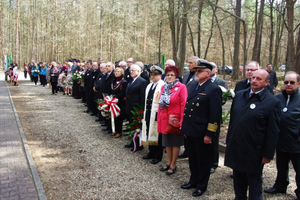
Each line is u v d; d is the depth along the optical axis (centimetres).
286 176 374
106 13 3938
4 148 534
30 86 1791
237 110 310
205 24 2356
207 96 352
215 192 382
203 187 371
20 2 4084
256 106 293
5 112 903
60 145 584
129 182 411
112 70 714
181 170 461
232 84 1745
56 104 1105
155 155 496
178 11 1488
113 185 400
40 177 422
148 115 486
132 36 4000
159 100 433
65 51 4425
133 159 511
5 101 1134
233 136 305
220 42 3288
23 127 725
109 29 3809
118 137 652
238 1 1783
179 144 435
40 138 630
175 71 427
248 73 421
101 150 558
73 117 870
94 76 869
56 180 413
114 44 4153
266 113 287
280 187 378
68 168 461
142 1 2758
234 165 303
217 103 346
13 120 787
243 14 2455
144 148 579
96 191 380
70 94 1421
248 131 293
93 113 897
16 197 341
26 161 469
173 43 2100
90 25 4234
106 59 3988
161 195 371
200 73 360
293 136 354
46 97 1296
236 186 325
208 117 356
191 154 382
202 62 358
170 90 427
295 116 354
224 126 718
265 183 413
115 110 621
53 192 374
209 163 370
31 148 557
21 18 4659
